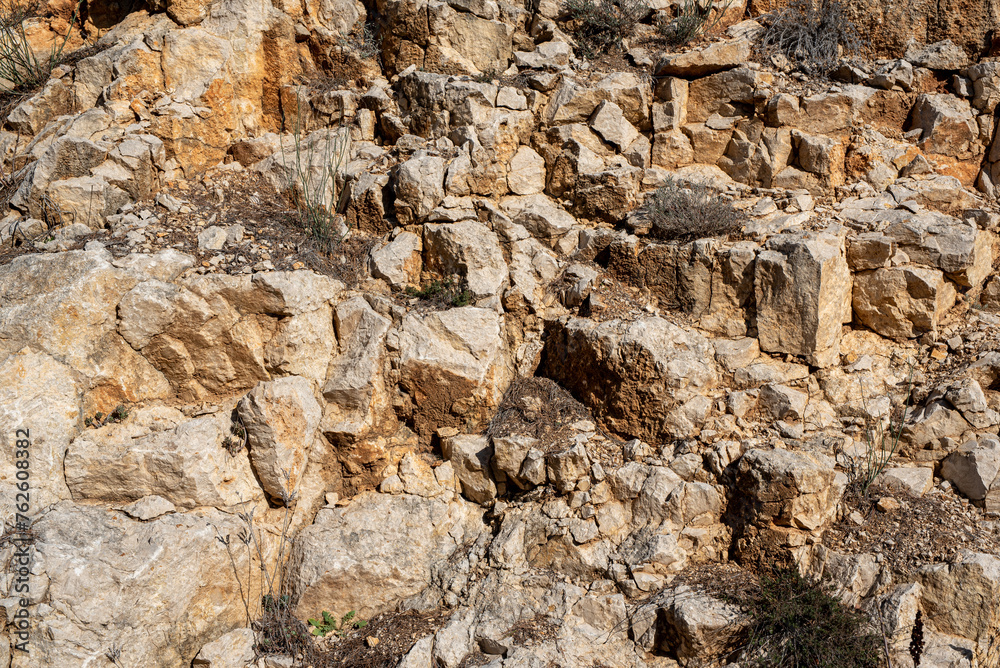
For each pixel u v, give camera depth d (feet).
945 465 20.17
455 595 20.34
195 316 21.07
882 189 24.06
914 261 22.13
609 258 23.88
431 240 23.81
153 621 18.28
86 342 20.15
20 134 25.57
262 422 20.44
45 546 17.89
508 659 18.26
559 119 25.52
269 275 21.49
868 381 21.62
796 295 21.42
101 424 20.26
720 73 25.50
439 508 21.49
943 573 17.88
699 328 22.66
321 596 20.35
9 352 19.69
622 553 19.92
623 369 21.33
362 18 27.71
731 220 22.98
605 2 27.04
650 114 25.84
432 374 21.98
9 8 28.66
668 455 20.89
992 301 22.52
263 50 27.27
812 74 25.38
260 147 26.32
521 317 23.68
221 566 19.47
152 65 25.58
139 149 23.95
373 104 26.68
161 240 22.29
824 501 19.34
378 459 21.97
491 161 24.59
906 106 24.97
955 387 20.45
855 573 18.48
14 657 17.11
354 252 24.06
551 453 20.79
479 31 26.68
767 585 18.74
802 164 24.59
